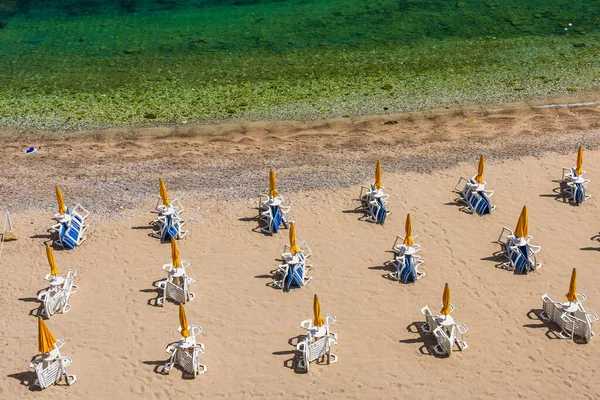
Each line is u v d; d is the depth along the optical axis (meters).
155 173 38.03
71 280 30.31
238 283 30.69
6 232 32.94
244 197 35.72
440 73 49.16
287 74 49.53
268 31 55.91
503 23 56.09
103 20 58.91
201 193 36.06
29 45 54.62
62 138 42.22
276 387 26.19
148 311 29.38
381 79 48.56
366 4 60.28
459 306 29.42
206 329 28.50
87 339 28.09
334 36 54.81
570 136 40.41
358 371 26.75
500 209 34.72
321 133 42.06
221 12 59.97
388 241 32.88
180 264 29.80
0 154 40.34
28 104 46.28
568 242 32.56
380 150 39.78
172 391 26.05
